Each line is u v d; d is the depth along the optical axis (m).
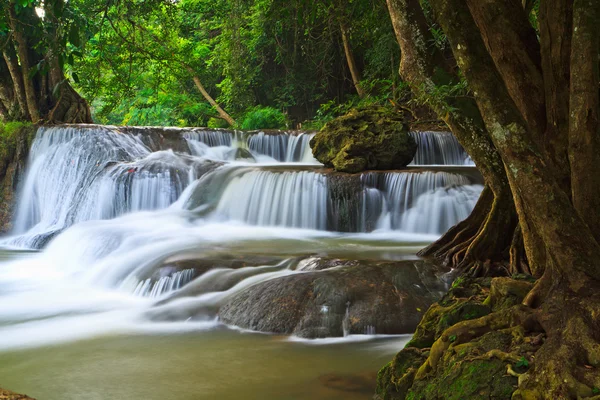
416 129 18.61
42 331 7.76
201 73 31.77
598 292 3.96
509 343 4.27
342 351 6.61
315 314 7.23
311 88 29.78
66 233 13.57
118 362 6.48
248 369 6.14
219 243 11.16
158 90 32.97
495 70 4.39
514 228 7.93
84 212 16.25
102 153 17.56
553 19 4.97
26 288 10.34
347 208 13.16
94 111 40.34
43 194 18.03
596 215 4.52
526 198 4.14
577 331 3.88
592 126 4.55
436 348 4.56
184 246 10.84
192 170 16.20
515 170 4.15
